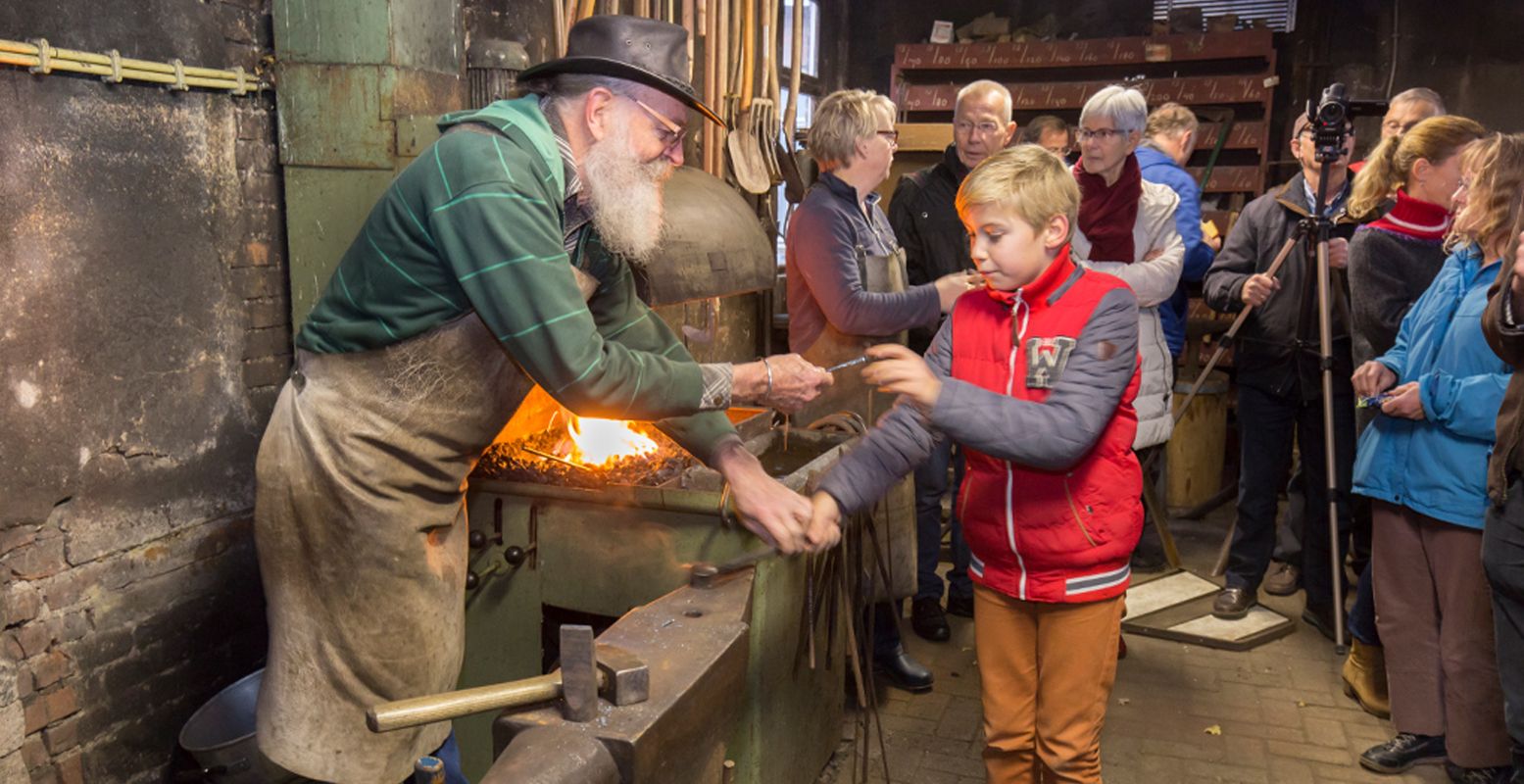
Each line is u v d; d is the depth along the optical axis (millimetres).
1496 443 2459
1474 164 2746
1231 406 6230
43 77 2143
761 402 2039
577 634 1398
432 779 1405
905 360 2006
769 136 4355
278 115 2670
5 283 2098
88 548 2314
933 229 3818
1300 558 4340
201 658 2617
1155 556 4766
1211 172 6879
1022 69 7160
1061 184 2062
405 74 2627
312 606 2094
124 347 2354
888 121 3123
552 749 1335
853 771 2803
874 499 2057
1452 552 2771
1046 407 2020
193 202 2496
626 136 1915
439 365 1960
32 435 2172
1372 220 3752
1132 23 7211
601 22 1919
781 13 4422
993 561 2279
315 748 2125
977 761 3033
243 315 2656
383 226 1892
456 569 2203
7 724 2162
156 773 2514
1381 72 6855
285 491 2049
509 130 1839
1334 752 3123
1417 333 2891
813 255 3070
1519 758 2539
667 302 2680
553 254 1796
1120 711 3369
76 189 2221
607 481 2473
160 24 2381
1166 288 3623
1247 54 6734
